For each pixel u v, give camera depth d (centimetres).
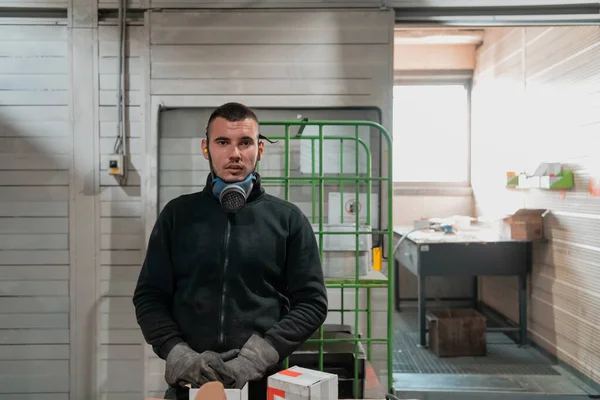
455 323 336
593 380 280
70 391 251
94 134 253
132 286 252
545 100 336
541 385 286
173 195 255
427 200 482
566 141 310
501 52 412
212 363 117
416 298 481
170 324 130
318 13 254
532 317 359
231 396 109
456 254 345
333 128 256
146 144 252
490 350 349
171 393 139
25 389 251
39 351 251
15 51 253
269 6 253
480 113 462
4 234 252
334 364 169
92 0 251
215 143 133
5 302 251
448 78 485
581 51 292
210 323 131
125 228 253
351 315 254
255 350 123
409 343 367
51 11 254
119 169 248
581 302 293
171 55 252
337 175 257
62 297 252
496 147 422
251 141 134
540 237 339
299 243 138
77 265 252
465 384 288
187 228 136
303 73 254
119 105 252
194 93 253
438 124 488
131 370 251
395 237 435
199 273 132
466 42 470
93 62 252
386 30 253
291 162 256
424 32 448
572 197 305
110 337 252
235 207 132
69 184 252
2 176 252
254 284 133
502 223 361
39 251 252
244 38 253
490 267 345
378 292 255
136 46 254
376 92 255
